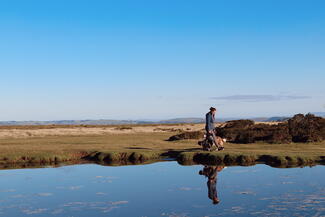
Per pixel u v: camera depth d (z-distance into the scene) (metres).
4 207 11.34
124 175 16.62
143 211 10.65
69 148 25.22
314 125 30.28
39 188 14.11
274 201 11.37
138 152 22.12
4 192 13.45
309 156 19.52
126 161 21.36
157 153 22.48
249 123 35.28
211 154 20.55
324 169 17.06
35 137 43.31
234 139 31.17
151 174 16.73
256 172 16.58
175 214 10.28
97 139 36.97
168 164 19.69
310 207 10.59
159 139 36.53
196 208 10.86
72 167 19.33
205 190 13.27
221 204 11.23
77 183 14.97
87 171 17.91
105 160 21.80
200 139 32.91
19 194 13.12
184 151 22.56
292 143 28.19
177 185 14.24
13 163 20.98
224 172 16.80
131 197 12.42
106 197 12.48
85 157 22.97
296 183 14.02
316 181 14.32
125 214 10.39
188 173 16.80
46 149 24.52
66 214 10.50
